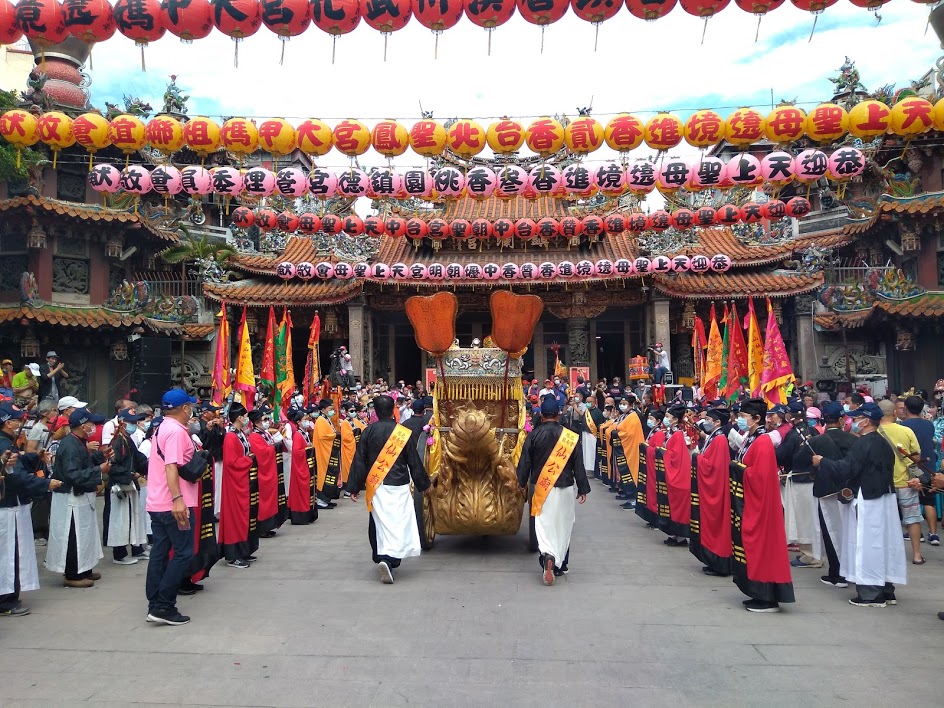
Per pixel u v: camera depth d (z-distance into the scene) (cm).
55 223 1952
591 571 844
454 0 711
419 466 825
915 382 1880
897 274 1856
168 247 2375
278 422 1261
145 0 737
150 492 660
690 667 536
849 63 2605
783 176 1052
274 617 666
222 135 999
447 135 1005
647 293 2775
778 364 1114
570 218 1531
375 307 2917
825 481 784
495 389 1012
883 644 585
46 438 958
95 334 2038
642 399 1891
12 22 757
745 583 687
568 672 527
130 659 561
